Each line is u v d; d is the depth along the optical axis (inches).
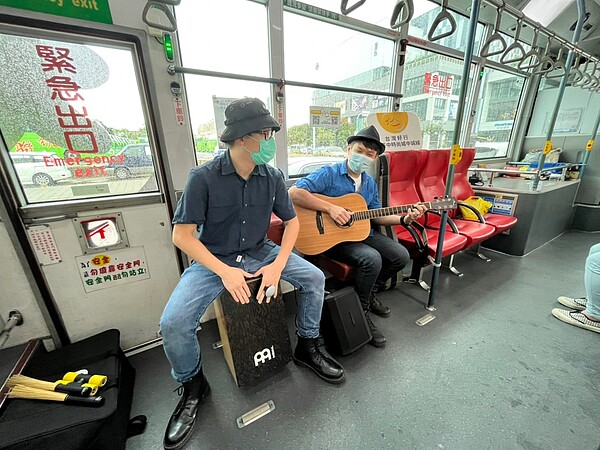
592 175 125.3
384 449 37.3
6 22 38.1
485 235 77.1
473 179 115.0
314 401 44.9
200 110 61.0
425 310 69.7
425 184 89.4
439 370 50.6
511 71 128.5
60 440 30.7
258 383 48.4
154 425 41.7
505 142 148.5
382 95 90.4
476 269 92.6
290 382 48.8
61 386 36.1
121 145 51.5
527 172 111.1
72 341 51.9
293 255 53.2
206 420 42.1
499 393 45.5
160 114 53.4
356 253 60.3
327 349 55.3
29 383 36.9
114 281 53.7
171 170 56.7
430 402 44.2
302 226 63.4
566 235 126.0
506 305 71.1
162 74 52.2
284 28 68.1
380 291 77.9
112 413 34.0
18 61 41.2
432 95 107.5
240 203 45.3
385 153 75.8
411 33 91.5
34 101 43.3
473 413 42.2
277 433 39.9
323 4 71.1
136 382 50.0
